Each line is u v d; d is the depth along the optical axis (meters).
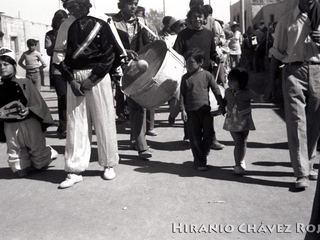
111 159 5.13
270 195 4.45
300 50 4.52
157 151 6.34
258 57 18.83
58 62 4.89
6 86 5.29
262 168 5.30
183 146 6.57
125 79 5.58
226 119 5.02
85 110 5.02
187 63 5.23
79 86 4.87
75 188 4.92
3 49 5.28
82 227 3.94
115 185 4.95
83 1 4.81
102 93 4.99
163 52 5.50
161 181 5.00
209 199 4.41
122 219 4.05
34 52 12.59
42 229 3.95
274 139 6.65
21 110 5.25
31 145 5.38
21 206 4.50
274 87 4.91
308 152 4.79
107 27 4.95
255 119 8.17
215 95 5.20
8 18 27.08
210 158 5.84
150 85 5.23
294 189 4.58
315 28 4.50
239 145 4.99
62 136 7.62
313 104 4.61
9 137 5.33
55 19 7.43
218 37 8.30
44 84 22.42
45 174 5.52
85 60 4.89
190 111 5.23
